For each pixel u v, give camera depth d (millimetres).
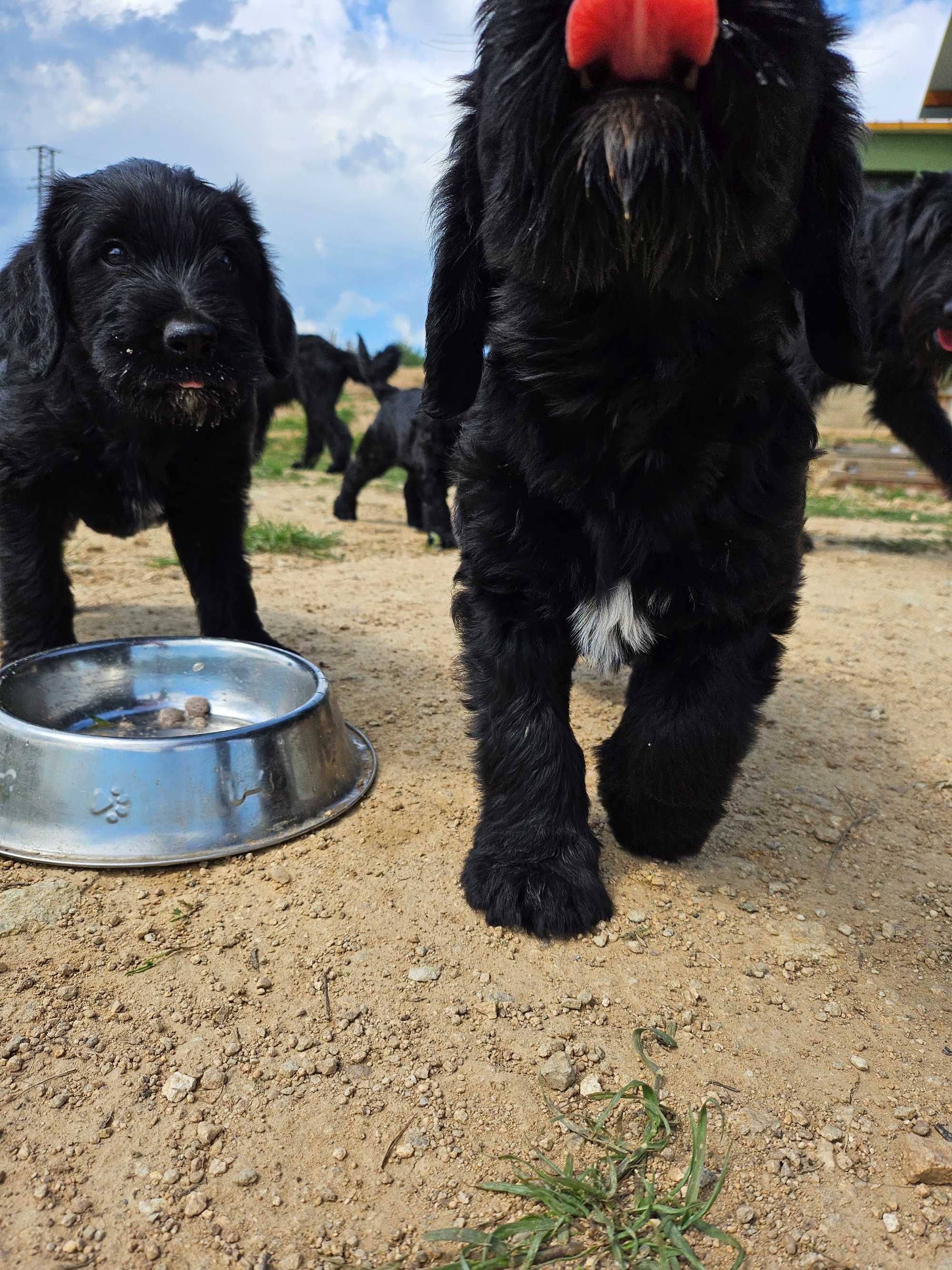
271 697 544
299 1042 326
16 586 568
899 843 491
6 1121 293
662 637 403
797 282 391
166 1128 293
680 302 329
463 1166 285
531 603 398
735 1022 348
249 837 437
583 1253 261
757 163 290
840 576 1072
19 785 429
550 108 283
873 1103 317
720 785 416
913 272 1062
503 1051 327
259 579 922
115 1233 261
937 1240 271
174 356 520
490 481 384
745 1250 264
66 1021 333
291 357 654
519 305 356
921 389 1134
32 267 559
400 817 469
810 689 700
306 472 2125
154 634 717
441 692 631
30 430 543
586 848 404
